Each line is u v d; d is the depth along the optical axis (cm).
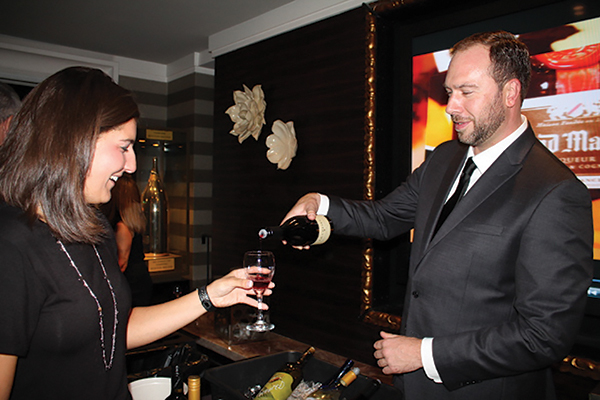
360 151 247
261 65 313
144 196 350
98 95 84
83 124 81
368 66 234
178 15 314
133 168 98
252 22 317
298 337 282
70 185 81
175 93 433
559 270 102
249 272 127
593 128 170
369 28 234
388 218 159
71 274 84
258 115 307
